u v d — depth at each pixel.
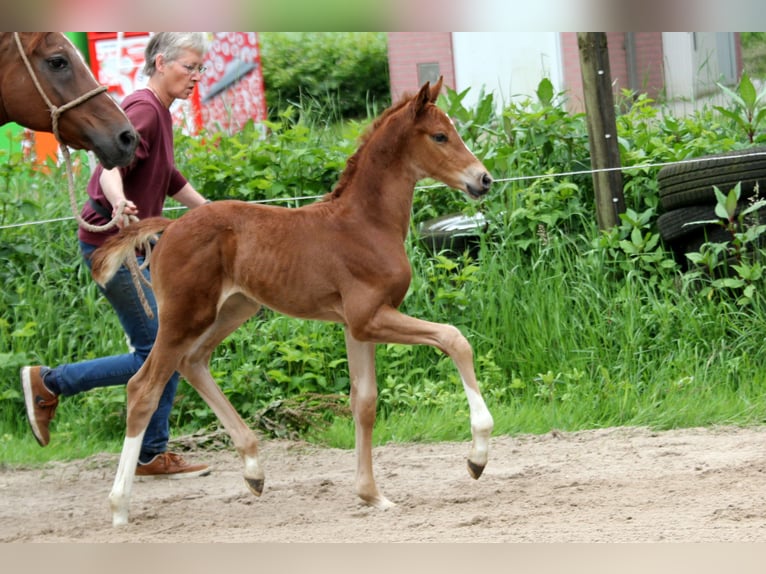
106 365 7.54
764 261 9.66
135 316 7.34
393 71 18.22
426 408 9.31
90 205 7.33
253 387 9.45
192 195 7.80
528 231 10.65
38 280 10.70
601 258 10.22
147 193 7.35
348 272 6.23
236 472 8.02
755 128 11.38
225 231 6.33
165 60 7.33
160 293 6.37
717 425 8.42
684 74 16.55
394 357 9.80
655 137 11.66
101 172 7.18
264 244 6.27
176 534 6.01
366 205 6.34
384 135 6.37
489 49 17.30
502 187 10.96
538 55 17.11
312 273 6.23
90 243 7.38
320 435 8.90
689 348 9.46
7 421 9.73
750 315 9.70
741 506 5.92
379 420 9.17
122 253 6.45
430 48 17.91
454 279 10.12
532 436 8.45
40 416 7.67
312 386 9.62
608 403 8.95
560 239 10.63
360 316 6.21
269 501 6.92
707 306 9.70
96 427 9.43
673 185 9.99
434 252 10.57
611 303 9.92
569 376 9.31
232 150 11.87
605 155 10.47
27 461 8.62
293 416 9.00
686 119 12.23
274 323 9.91
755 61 16.81
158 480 7.78
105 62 15.39
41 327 10.44
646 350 9.64
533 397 9.36
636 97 16.28
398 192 6.38
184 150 12.12
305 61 19.09
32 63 6.67
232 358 9.75
